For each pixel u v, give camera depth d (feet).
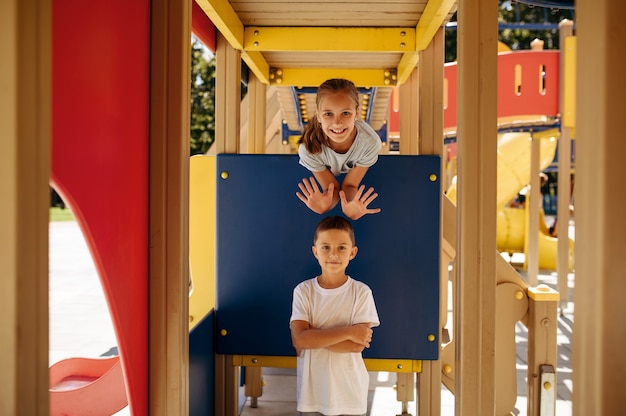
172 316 5.83
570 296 25.77
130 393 5.32
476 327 5.84
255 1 8.70
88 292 25.71
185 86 5.94
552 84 23.16
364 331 7.77
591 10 3.79
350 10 9.05
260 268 9.03
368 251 8.89
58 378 11.16
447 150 40.50
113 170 4.95
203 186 9.98
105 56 4.77
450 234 9.97
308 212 8.96
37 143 3.39
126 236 5.25
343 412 7.74
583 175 3.87
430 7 8.41
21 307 3.30
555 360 8.82
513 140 36.76
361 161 8.71
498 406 9.24
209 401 8.82
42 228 3.43
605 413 3.69
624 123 3.70
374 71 13.38
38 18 3.38
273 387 13.47
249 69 13.28
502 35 78.07
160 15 5.84
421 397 9.14
